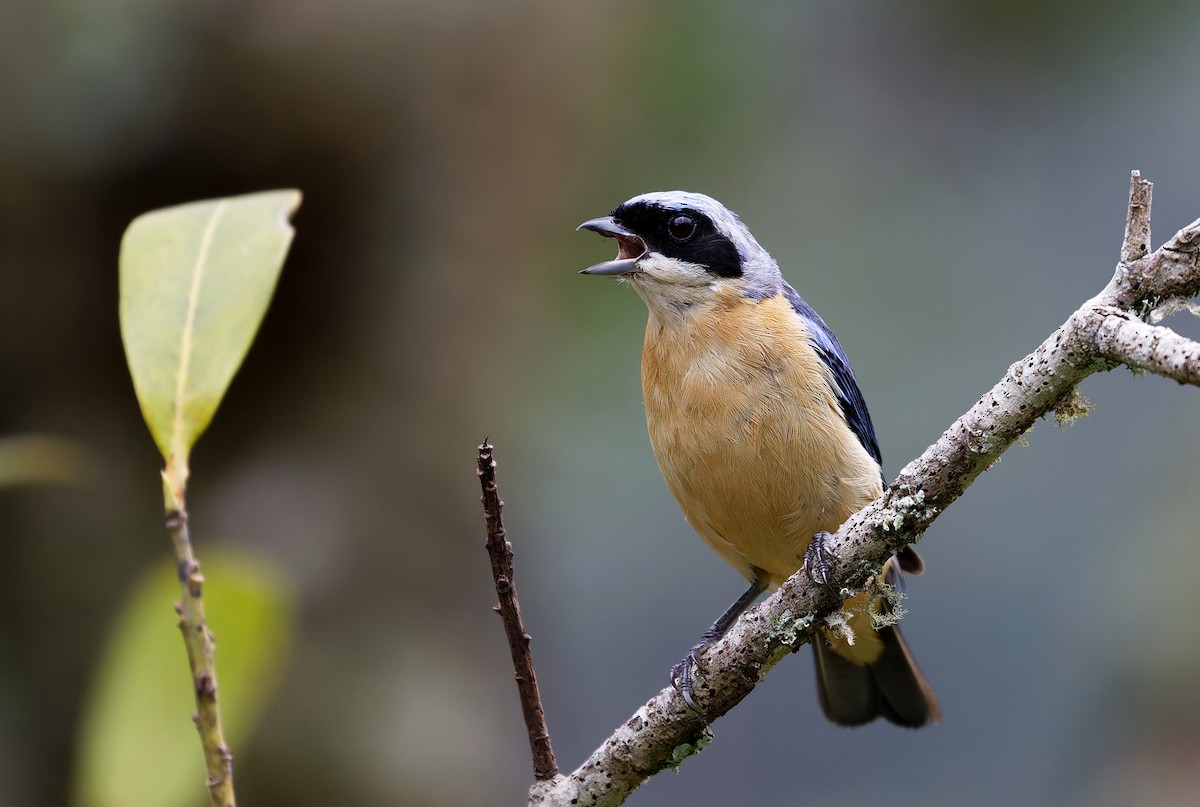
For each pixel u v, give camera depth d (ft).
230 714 16.10
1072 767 51.93
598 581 57.52
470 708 39.65
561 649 50.03
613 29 44.01
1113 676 48.83
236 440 39.73
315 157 39.04
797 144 52.49
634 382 47.65
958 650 59.62
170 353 14.56
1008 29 55.83
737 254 27.32
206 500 38.86
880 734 61.11
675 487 27.22
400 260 41.04
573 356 47.32
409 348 41.55
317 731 36.40
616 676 57.16
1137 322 15.20
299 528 38.55
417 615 39.78
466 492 42.14
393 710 37.70
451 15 39.83
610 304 46.88
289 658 36.94
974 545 60.95
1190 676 46.42
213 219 15.69
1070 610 58.34
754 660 19.08
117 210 37.60
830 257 54.29
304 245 40.14
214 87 37.11
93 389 38.04
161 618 15.79
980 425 17.30
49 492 36.73
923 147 56.44
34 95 35.86
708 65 47.21
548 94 42.75
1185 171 57.82
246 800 35.53
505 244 43.09
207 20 36.60
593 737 55.36
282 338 40.27
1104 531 58.34
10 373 37.32
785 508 26.09
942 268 55.21
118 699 15.61
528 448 45.57
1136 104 58.03
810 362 25.91
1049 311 55.06
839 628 19.17
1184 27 56.08
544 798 18.81
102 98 36.22
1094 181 57.41
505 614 18.01
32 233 36.86
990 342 54.08
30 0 35.78
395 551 39.88
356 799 36.40
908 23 54.85
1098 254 56.75
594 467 48.29
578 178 45.21
